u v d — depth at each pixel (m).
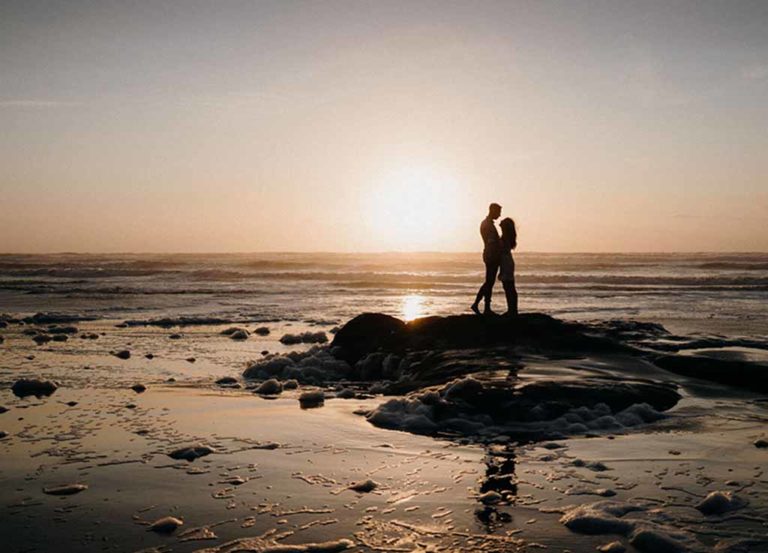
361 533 4.42
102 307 28.02
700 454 6.31
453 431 7.37
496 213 13.05
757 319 22.48
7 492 5.25
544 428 7.48
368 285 43.50
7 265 76.06
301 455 6.35
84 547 4.19
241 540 4.30
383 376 12.25
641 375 10.13
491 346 12.11
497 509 4.87
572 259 91.62
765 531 4.39
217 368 12.53
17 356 13.94
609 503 4.89
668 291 37.78
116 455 6.32
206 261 90.31
